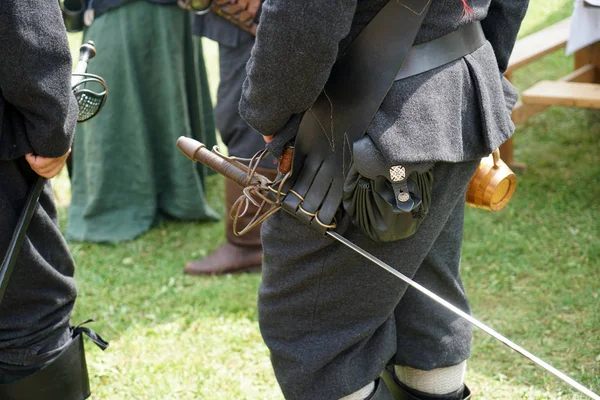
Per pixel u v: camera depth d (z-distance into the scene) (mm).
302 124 1614
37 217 1968
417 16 1496
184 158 3770
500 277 3188
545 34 4371
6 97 1768
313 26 1402
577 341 2721
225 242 3646
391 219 1543
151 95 3656
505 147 4129
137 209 3793
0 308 1954
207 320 2977
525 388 2492
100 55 3551
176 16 3531
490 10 1746
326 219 1608
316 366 1726
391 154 1473
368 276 1669
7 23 1662
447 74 1536
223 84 3131
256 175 1756
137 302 3172
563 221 3598
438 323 1848
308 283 1705
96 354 2766
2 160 1863
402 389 1961
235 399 2494
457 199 1690
